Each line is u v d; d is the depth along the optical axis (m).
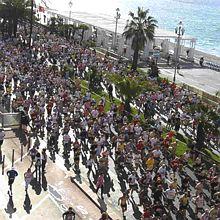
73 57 61.91
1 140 32.94
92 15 96.94
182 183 29.88
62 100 42.12
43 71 51.34
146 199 27.75
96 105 42.66
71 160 32.41
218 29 150.25
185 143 37.81
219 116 40.66
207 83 66.19
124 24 87.06
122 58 71.94
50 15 106.50
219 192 28.14
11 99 43.66
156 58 72.50
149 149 34.06
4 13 73.44
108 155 32.50
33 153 30.83
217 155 36.69
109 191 28.53
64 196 27.45
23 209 25.61
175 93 49.69
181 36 78.62
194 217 26.62
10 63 53.53
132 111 44.50
